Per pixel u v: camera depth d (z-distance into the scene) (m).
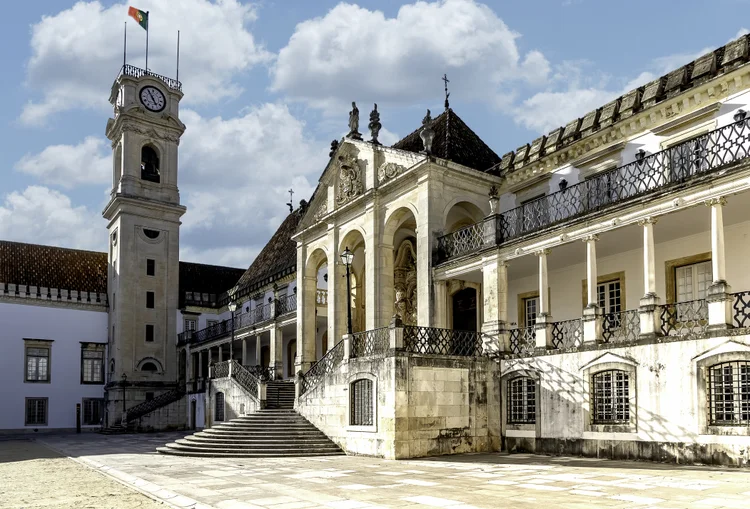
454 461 18.94
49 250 59.41
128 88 55.16
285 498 12.41
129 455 24.52
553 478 14.29
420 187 26.27
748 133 17.72
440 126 30.20
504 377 22.27
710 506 10.31
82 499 13.52
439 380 21.33
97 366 54.59
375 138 29.47
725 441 15.73
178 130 57.00
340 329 30.59
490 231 23.72
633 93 22.17
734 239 19.52
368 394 22.03
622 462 17.48
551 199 23.64
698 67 20.30
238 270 65.31
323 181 32.91
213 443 24.00
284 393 32.72
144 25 57.75
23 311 52.03
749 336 15.53
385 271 28.09
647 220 18.52
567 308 24.36
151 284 54.06
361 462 19.53
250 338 42.75
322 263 35.28
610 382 18.83
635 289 21.97
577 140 23.72
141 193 54.56
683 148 19.12
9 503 13.12
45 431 51.12
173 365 53.94
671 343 17.19
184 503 12.34
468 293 28.06
